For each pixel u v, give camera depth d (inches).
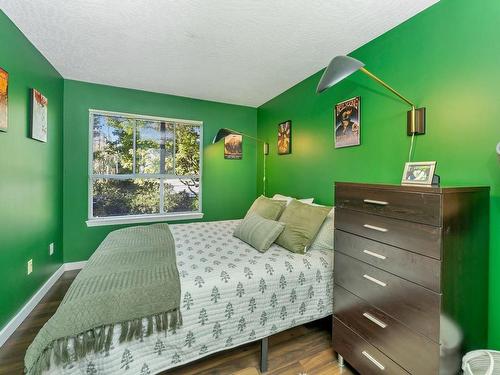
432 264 39.4
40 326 72.5
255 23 67.2
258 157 148.7
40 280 88.3
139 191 127.1
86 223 115.3
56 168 102.3
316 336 69.0
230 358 60.0
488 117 49.1
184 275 53.4
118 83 114.0
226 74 102.0
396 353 45.0
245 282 54.1
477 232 45.1
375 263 49.3
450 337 40.5
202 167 137.9
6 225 67.2
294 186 113.2
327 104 93.0
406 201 43.3
